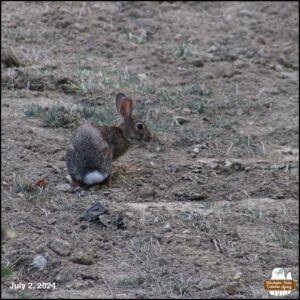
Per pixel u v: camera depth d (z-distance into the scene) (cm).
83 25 2059
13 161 1413
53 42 1962
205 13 2247
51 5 2138
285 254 1170
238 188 1420
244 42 2112
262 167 1509
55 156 1455
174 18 2186
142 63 1934
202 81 1886
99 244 1147
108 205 1279
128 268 1090
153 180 1412
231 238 1212
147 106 1711
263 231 1252
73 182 1360
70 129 1562
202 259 1130
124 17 2145
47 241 1134
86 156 1350
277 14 2283
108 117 1605
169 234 1198
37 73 1758
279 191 1422
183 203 1343
